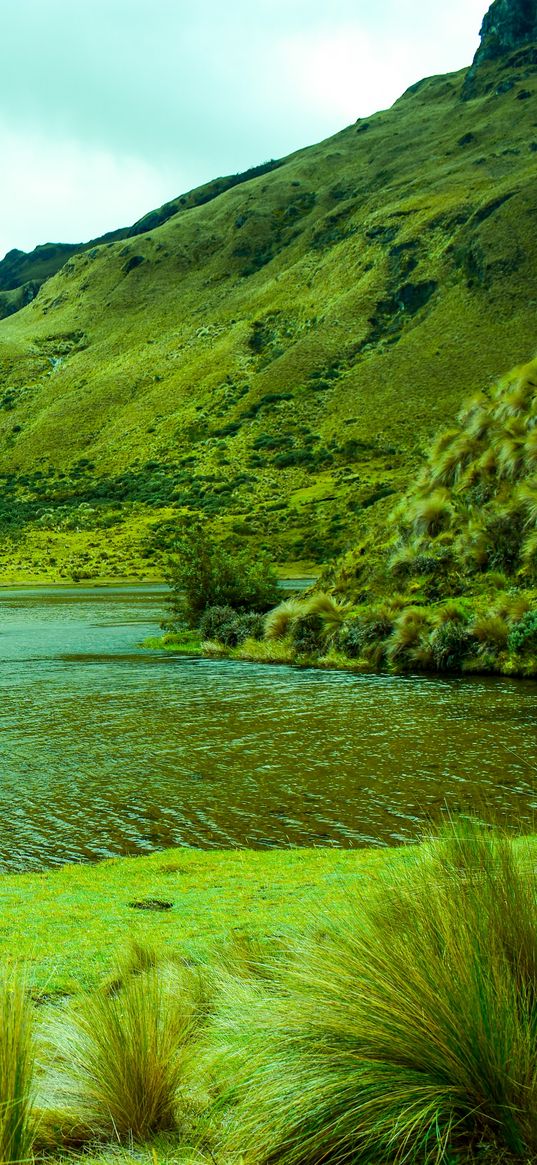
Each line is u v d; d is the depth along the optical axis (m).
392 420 150.38
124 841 8.52
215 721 15.07
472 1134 2.32
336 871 6.89
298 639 26.38
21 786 10.68
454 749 12.33
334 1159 2.32
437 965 2.60
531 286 171.88
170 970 4.11
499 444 27.44
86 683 20.64
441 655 21.89
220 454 158.50
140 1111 2.68
